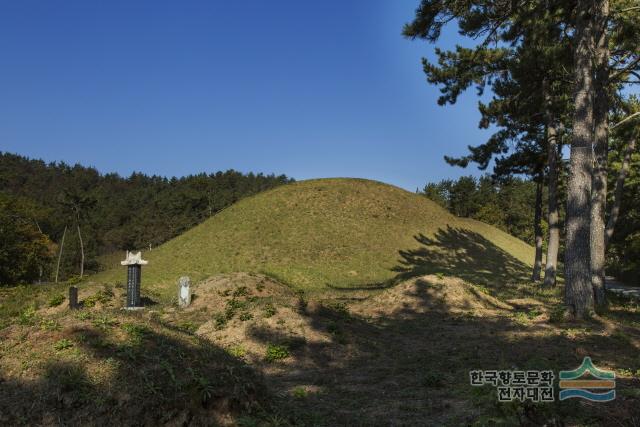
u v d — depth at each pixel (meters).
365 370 10.88
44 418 5.63
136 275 20.50
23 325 7.41
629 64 20.05
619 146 37.81
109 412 5.81
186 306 19.33
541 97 26.67
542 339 12.62
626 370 9.26
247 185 155.62
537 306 19.19
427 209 54.22
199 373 6.71
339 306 16.69
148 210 120.75
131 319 7.99
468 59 26.23
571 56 22.20
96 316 7.85
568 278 15.66
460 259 43.53
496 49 25.81
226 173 165.38
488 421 6.38
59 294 20.86
